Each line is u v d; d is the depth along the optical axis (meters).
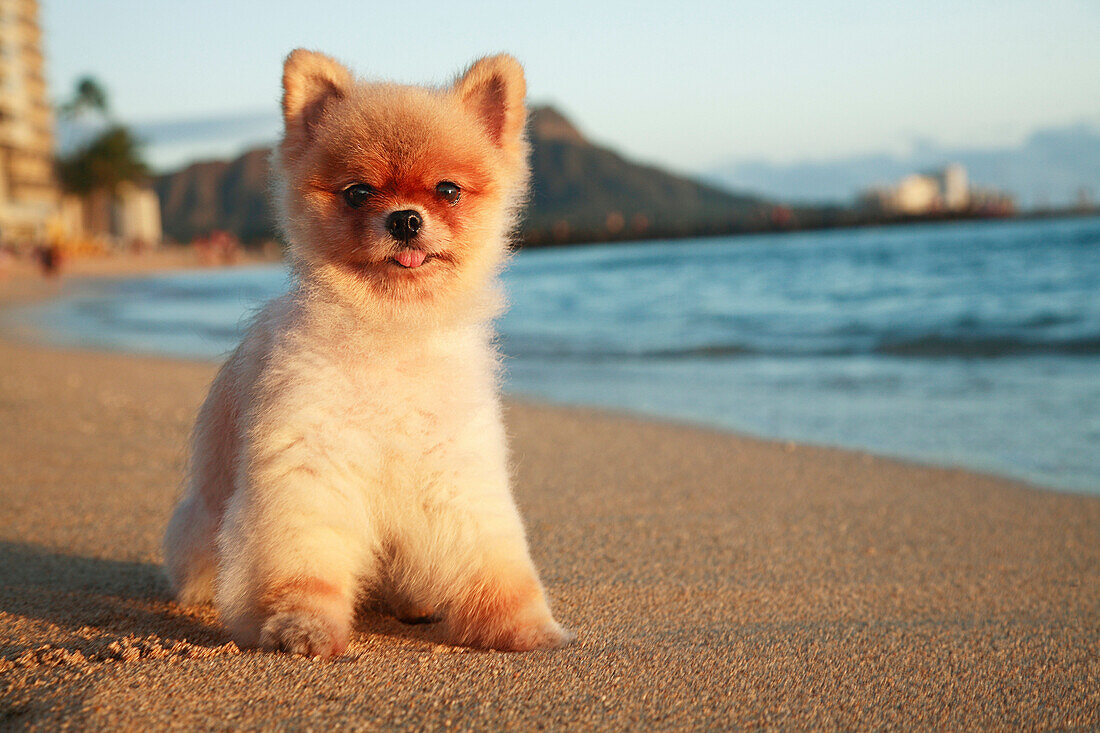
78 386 2.11
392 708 0.63
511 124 0.80
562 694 0.66
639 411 1.95
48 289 7.30
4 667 0.68
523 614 0.73
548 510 1.14
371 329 0.73
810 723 0.65
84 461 1.32
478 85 0.80
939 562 1.00
